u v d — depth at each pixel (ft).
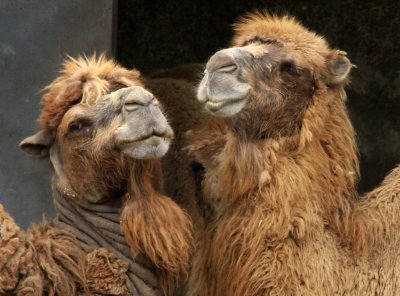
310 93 100.83
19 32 112.68
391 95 142.72
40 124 95.81
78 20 112.78
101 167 92.53
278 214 97.81
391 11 142.20
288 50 100.53
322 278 97.91
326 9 142.92
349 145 102.01
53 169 95.91
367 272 99.50
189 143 105.40
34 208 113.09
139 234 92.22
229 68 96.73
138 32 142.61
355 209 100.68
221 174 100.01
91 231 93.97
